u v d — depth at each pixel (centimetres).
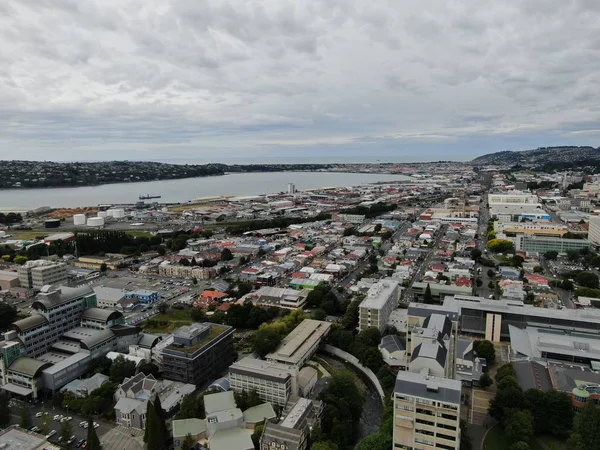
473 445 17600
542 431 18300
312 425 17762
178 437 17525
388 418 18025
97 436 18575
